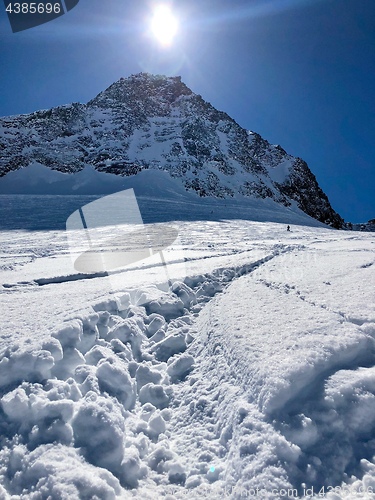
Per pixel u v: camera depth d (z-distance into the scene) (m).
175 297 5.08
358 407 2.19
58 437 2.13
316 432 2.04
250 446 2.01
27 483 1.85
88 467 1.98
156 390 2.95
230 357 2.89
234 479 1.91
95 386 2.63
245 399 2.37
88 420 2.22
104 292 4.93
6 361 2.58
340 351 2.62
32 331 3.15
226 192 86.69
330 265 6.82
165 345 3.74
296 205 102.31
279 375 2.34
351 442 2.06
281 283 5.31
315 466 1.90
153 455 2.28
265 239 21.27
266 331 3.13
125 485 2.02
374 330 3.01
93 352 3.09
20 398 2.28
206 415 2.57
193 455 2.25
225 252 11.26
